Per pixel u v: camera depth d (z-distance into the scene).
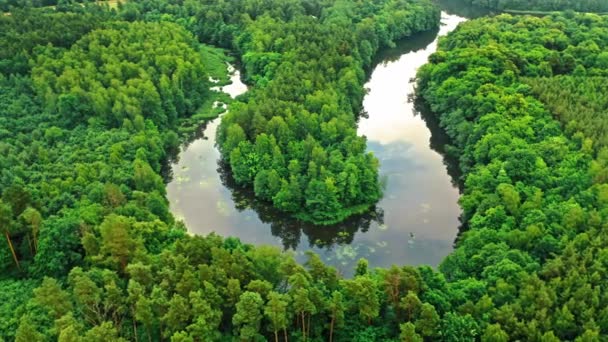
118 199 128.00
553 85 180.50
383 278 100.12
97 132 166.38
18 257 116.69
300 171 152.88
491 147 153.62
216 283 98.19
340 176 148.25
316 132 164.88
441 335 92.56
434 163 174.00
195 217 150.38
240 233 145.75
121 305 95.62
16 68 190.62
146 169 143.62
